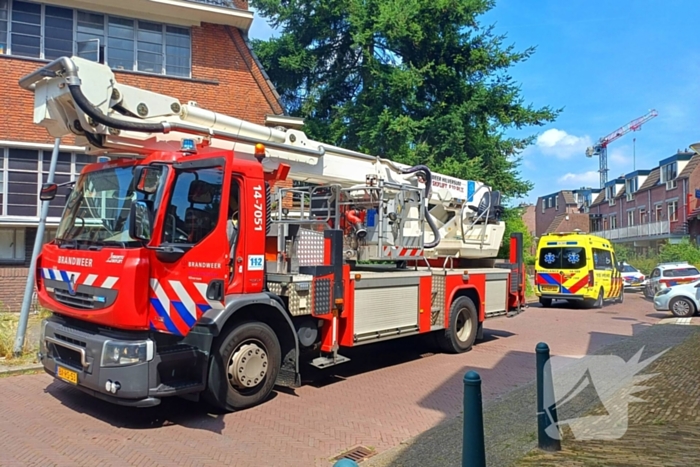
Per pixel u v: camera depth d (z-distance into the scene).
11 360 8.59
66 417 6.24
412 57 21.16
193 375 6.18
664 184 42.16
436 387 7.75
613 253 20.73
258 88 16.00
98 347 5.80
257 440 5.59
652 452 4.69
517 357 9.87
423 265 10.66
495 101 21.22
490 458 4.94
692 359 8.40
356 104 20.77
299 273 7.23
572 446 5.08
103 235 6.09
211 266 6.14
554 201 67.25
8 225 12.79
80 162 13.56
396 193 9.12
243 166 6.53
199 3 14.70
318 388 7.63
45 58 13.58
